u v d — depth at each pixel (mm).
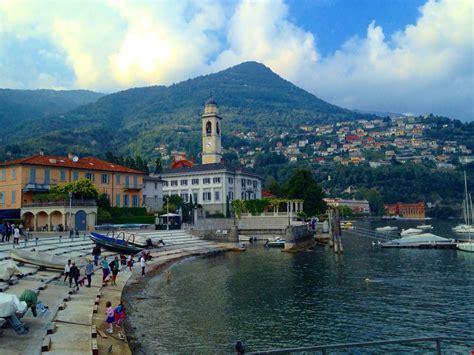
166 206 106125
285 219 105312
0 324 21188
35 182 83750
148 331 29438
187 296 40750
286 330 30562
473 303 38812
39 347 20812
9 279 32188
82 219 81562
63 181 88438
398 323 32562
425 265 63688
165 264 61406
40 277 36656
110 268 46125
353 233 143000
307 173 130875
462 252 80750
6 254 44469
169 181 132625
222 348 26562
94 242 58750
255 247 92875
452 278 51938
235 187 131875
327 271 57344
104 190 96250
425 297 41188
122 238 69688
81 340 22719
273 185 170625
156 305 36844
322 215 130625
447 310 36281
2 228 58531
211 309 35938
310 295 41812
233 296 41062
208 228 94875
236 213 110250
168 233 88188
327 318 33719
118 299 36750
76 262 43750
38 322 24703
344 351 26625
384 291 44031
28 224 81312
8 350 19906
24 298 24594
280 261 67938
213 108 145000
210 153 144250
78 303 31109
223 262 66312
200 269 58312
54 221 80125
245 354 10242
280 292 43125
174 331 29672
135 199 103812
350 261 68438
